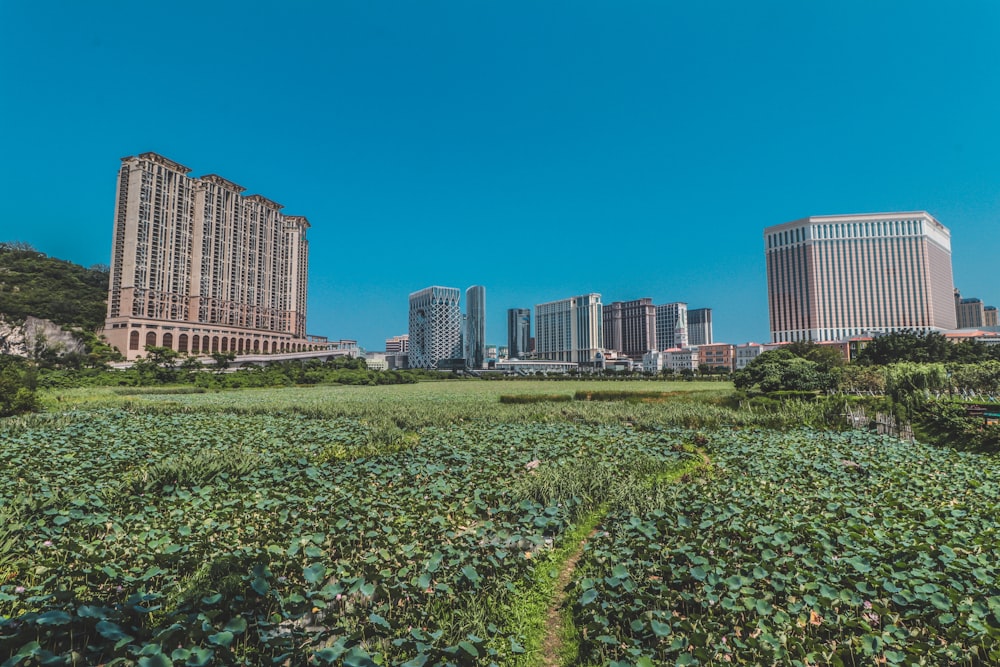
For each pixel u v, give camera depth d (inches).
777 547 344.5
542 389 2997.0
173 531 355.6
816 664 227.8
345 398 2026.3
